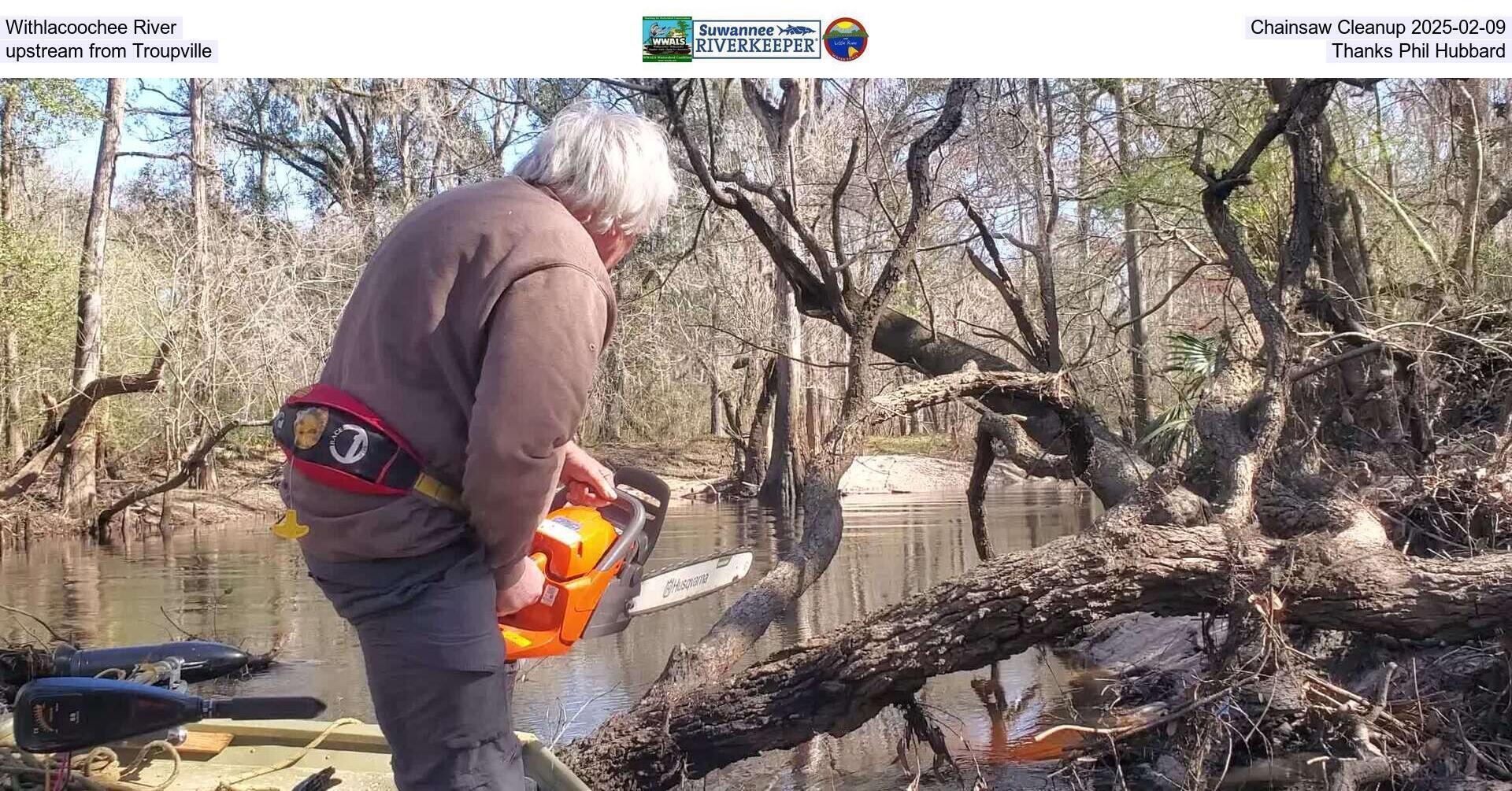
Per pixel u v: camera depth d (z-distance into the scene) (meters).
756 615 4.54
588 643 7.85
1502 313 6.96
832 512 5.20
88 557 16.06
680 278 26.44
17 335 18.39
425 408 1.98
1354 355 6.02
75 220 25.41
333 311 21.22
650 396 31.50
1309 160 6.23
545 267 1.96
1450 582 3.81
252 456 26.62
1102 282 17.20
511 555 2.03
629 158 2.17
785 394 24.34
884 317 9.13
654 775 4.05
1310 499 5.27
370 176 30.42
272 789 2.76
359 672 7.33
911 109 14.44
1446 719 4.09
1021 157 13.52
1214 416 5.80
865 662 3.98
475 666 1.99
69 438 17.67
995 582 3.97
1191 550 3.99
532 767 2.51
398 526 1.96
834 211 8.38
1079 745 4.71
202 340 18.69
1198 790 3.96
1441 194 11.89
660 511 2.75
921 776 4.65
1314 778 4.13
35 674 4.66
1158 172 11.54
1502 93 11.80
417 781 2.03
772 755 5.11
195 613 10.21
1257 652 4.02
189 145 28.81
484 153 24.45
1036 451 6.86
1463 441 6.22
